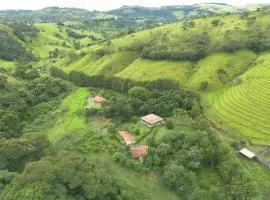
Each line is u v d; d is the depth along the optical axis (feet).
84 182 281.13
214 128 377.30
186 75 496.23
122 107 432.25
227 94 433.48
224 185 304.09
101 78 558.56
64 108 478.18
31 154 331.16
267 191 286.87
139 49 596.70
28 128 417.28
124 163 335.47
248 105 392.47
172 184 305.32
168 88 479.41
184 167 318.86
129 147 358.02
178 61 534.37
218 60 513.45
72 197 274.16
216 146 331.77
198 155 323.16
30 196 257.55
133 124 417.08
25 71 622.13
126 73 537.24
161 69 517.96
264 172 310.04
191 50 533.14
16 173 301.43
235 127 367.04
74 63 645.92
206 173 319.47
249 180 286.25
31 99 485.56
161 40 587.27
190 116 403.13
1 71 617.21
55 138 395.34
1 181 291.58
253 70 473.67
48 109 477.77
